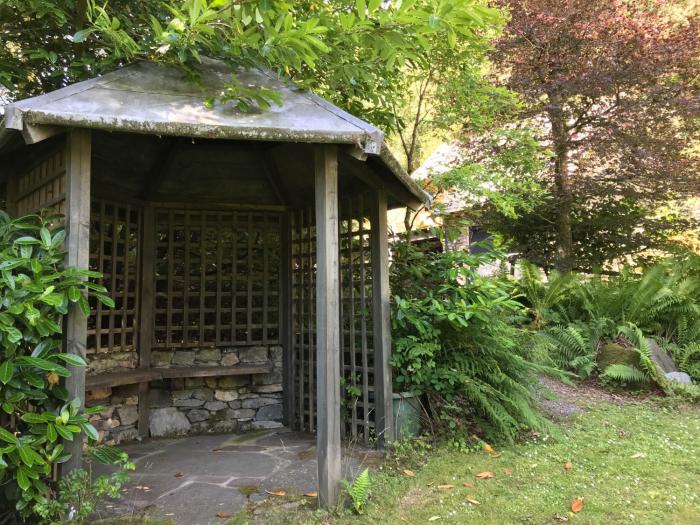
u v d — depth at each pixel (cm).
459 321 383
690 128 735
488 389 390
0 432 216
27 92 415
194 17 249
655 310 623
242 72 325
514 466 339
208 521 265
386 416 387
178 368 467
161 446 421
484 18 289
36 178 316
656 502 277
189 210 488
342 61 388
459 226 562
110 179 420
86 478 249
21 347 235
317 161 293
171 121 252
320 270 290
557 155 765
